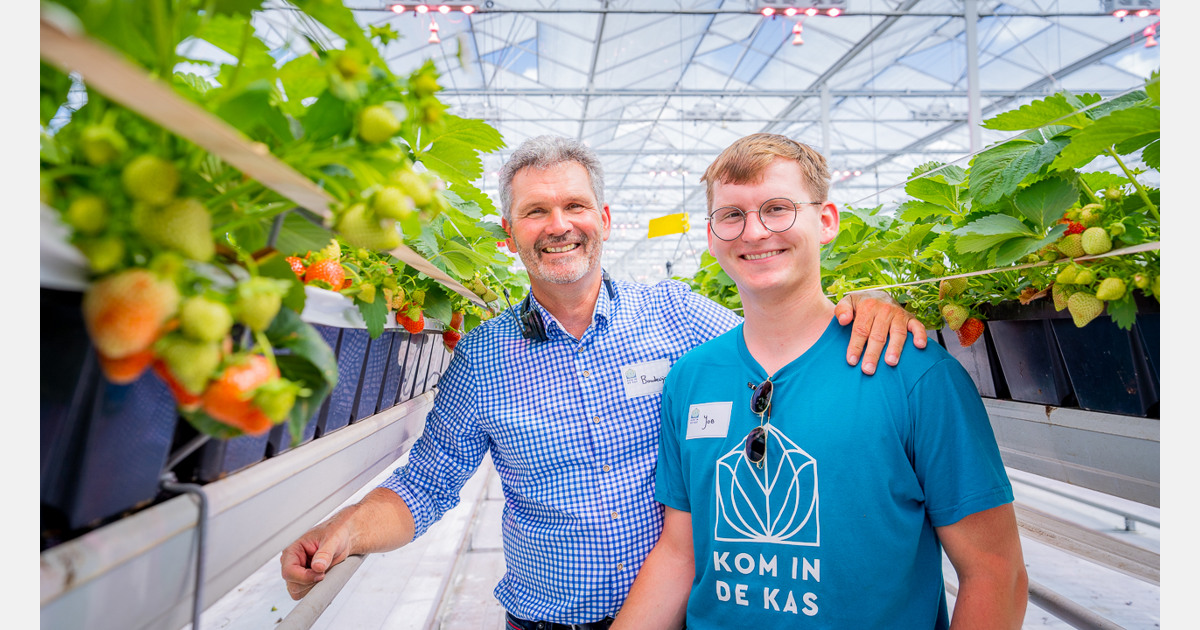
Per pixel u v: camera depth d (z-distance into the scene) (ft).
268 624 6.76
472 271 5.41
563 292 5.27
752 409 3.97
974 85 25.82
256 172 1.51
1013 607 3.42
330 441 3.33
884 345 3.78
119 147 1.46
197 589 2.09
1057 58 31.71
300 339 1.97
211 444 2.26
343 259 3.50
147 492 2.01
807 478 3.69
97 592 1.64
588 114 45.70
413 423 5.42
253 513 2.47
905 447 3.63
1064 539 5.02
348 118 1.95
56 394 1.70
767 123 46.80
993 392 5.39
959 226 4.75
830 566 3.57
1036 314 4.43
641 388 5.27
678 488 4.52
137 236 1.55
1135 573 4.33
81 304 1.73
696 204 70.64
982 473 3.43
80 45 1.00
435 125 1.99
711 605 3.98
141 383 1.92
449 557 9.50
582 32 31.96
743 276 3.95
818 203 3.99
